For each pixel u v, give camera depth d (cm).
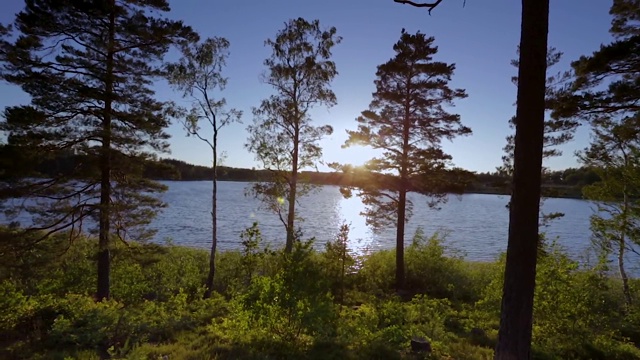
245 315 1052
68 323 991
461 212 8888
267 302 1019
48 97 1481
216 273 2272
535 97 584
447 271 2353
